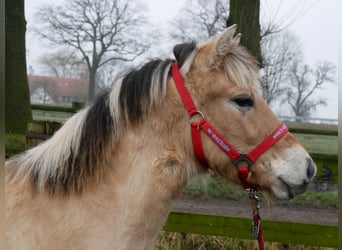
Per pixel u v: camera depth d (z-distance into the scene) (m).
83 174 2.12
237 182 2.28
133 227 2.12
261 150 2.20
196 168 2.30
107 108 2.21
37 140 5.05
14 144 6.43
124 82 2.23
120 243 2.10
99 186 2.13
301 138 9.40
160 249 4.36
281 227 3.97
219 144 2.19
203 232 4.07
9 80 8.23
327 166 5.00
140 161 2.15
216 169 2.27
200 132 2.20
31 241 2.04
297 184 2.18
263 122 2.22
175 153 2.20
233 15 5.87
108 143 2.17
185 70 2.23
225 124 2.20
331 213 6.41
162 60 2.30
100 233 2.09
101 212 2.11
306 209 6.61
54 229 2.06
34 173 2.15
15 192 2.13
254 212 2.41
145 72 2.23
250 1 5.79
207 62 2.22
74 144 2.16
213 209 6.18
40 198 2.10
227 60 2.23
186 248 4.38
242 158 2.20
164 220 2.23
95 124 2.19
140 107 2.19
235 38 2.25
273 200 2.31
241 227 4.01
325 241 3.90
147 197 2.13
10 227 2.06
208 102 2.21
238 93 2.18
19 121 8.22
